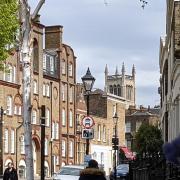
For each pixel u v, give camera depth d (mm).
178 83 31781
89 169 12250
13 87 67438
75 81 85188
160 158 22625
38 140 71875
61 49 80812
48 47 81188
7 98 66062
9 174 29328
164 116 61438
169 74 46625
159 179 21078
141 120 135000
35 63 73375
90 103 96500
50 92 77250
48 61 77812
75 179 27766
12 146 66188
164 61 60906
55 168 76875
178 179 18812
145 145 56969
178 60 31188
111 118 99188
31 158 19625
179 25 33156
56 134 78188
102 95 97375
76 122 84938
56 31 81000
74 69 85125
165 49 56750
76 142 84188
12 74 67500
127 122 136375
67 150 81062
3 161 63281
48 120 75875
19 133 67812
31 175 19562
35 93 72625
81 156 85438
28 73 19703
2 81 64938
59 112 79438
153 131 67750
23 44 19703
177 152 4395
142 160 25906
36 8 19594
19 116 68312
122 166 48938
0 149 55688
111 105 99500
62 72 81188
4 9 25250
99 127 94062
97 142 93062
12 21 25469
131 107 144750
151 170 22156
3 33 25375
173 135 38656
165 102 57656
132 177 28656
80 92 88625
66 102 82000
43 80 75312
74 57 85250
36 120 72250
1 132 55312
